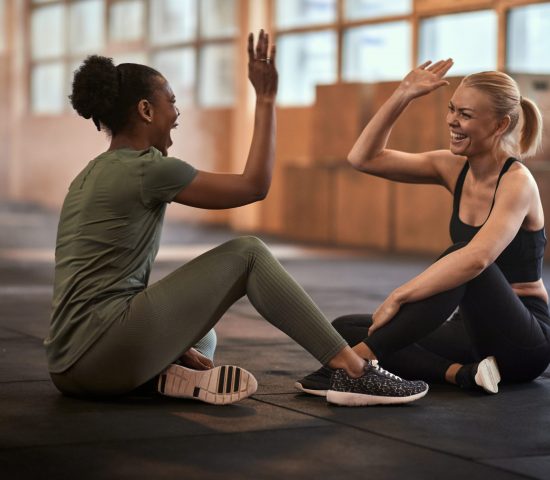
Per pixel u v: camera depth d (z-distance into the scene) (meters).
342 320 3.22
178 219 14.75
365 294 6.37
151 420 2.69
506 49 9.90
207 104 14.39
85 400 2.94
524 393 3.16
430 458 2.36
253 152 2.81
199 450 2.39
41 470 2.21
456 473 2.24
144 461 2.29
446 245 9.83
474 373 3.12
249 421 2.70
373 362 2.93
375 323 2.96
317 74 12.47
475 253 2.95
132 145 2.90
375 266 8.43
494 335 3.11
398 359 3.24
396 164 3.37
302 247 10.48
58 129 17.80
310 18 12.54
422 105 9.52
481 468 2.28
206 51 14.39
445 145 9.34
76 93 2.88
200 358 3.04
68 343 2.86
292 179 11.70
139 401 2.93
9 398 2.96
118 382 2.82
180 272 2.82
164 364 2.79
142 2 15.71
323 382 3.01
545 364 3.25
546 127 8.71
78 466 2.24
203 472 2.21
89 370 2.82
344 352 2.86
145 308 2.78
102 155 2.89
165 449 2.39
